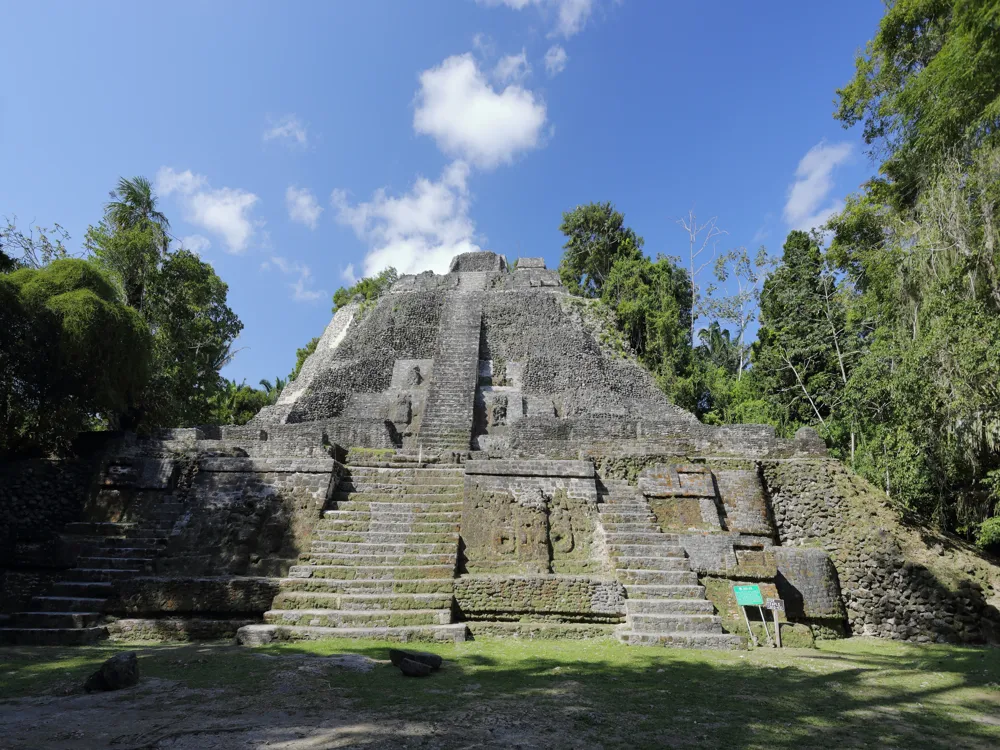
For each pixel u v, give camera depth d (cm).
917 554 1048
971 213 1068
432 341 2341
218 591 857
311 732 396
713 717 448
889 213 1430
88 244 1756
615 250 3575
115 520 1109
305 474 1084
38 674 576
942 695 538
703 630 816
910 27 1423
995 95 990
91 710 451
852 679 602
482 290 2580
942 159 1121
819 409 2044
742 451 1250
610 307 2622
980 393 1006
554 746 374
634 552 966
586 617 860
